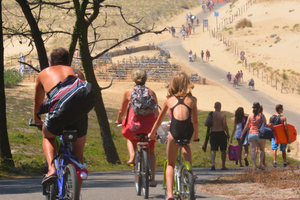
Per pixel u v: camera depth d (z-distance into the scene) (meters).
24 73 169.38
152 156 19.05
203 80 162.25
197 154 60.78
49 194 13.77
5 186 22.25
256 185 23.25
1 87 33.09
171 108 14.80
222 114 35.84
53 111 11.79
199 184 24.09
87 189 21.14
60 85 12.09
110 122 91.25
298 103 142.50
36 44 41.09
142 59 197.38
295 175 25.77
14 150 49.44
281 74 180.38
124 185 23.34
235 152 41.12
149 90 18.67
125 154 59.16
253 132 30.95
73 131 12.07
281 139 35.19
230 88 161.00
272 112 128.00
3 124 33.16
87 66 44.59
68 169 11.59
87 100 11.93
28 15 40.44
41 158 44.75
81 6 42.47
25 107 95.44
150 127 18.20
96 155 53.19
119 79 169.12
